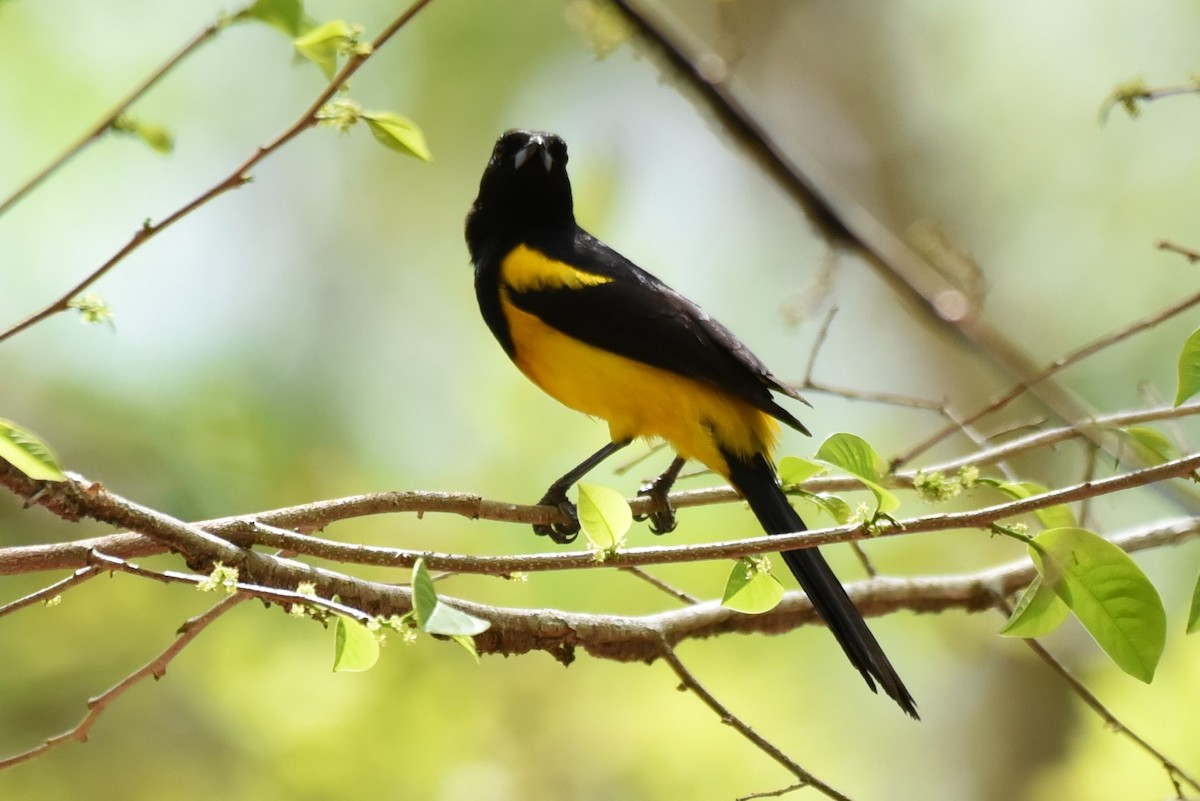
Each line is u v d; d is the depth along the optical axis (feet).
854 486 26.43
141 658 40.55
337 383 46.06
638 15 35.63
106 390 42.91
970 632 50.49
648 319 27.14
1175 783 24.30
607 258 29.50
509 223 31.07
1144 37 55.67
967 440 53.93
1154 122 54.44
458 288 49.34
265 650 40.70
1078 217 55.52
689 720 42.29
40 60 44.14
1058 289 55.52
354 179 50.98
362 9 49.85
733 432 26.53
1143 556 43.96
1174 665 35.88
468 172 51.80
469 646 16.51
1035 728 53.36
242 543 19.15
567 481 27.27
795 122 60.80
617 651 22.71
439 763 40.65
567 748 42.04
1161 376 49.32
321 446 44.47
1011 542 46.09
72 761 39.29
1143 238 53.26
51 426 42.65
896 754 50.44
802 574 21.94
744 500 26.53
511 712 42.32
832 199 37.96
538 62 52.37
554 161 30.73
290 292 48.03
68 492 17.57
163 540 18.33
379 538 41.37
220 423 43.11
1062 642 46.32
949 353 54.70
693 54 37.09
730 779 42.04
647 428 27.48
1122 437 24.81
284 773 39.50
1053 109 57.77
